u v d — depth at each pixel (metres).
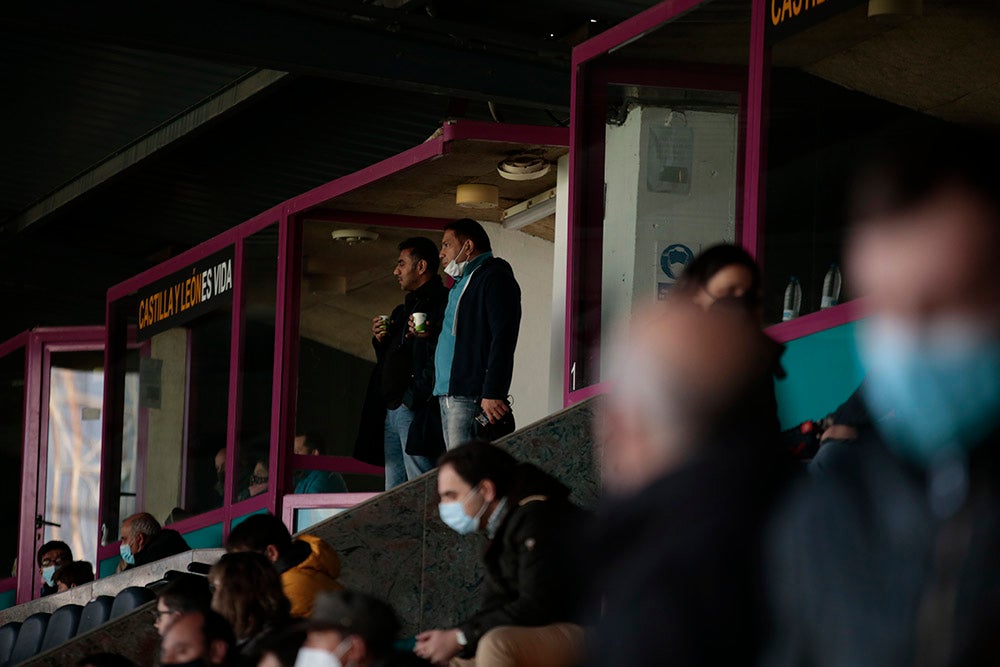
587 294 23.72
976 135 5.07
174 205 50.31
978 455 4.96
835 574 5.12
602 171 23.72
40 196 49.84
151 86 40.22
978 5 19.78
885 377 5.16
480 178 29.72
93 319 61.75
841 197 19.72
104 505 40.19
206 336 35.75
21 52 39.22
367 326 31.80
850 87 20.41
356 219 31.97
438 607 20.66
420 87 32.72
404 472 27.08
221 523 33.88
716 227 21.59
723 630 5.48
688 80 22.30
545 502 14.94
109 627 22.00
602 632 5.72
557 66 34.03
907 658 4.95
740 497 5.64
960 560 4.91
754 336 5.80
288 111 41.94
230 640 14.88
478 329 23.91
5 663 31.75
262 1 30.80
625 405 5.87
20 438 51.00
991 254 4.96
